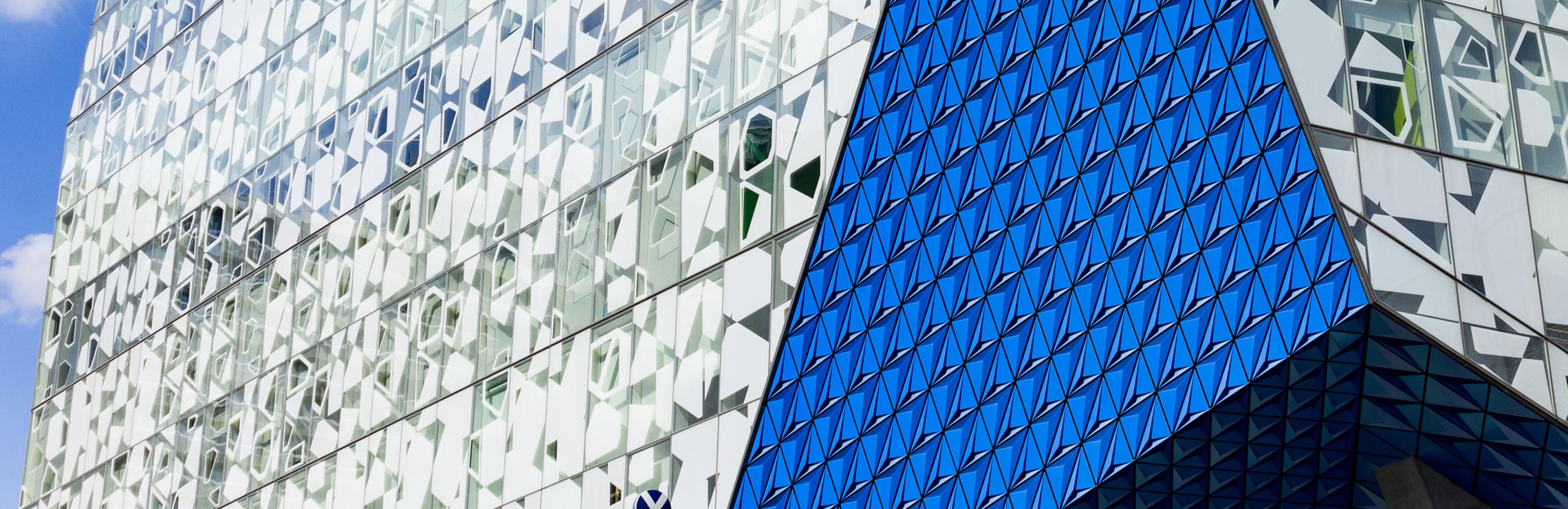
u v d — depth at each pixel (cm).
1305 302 2967
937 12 4100
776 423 4144
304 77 6116
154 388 6366
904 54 4138
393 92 5656
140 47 7306
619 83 4881
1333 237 2942
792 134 4341
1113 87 3553
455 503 4878
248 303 5978
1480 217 3019
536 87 5134
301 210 5878
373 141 5662
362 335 5409
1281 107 3094
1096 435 3391
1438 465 3144
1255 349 3050
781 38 4469
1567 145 3148
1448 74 3145
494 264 5044
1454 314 2900
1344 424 3112
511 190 5081
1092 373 3434
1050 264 3609
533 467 4688
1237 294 3122
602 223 4769
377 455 5188
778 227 4300
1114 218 3469
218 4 6806
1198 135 3297
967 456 3681
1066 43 3716
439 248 5244
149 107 7056
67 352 7088
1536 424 2922
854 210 4144
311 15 6209
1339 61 3109
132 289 6731
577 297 4759
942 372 3812
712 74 4622
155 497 6147
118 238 6944
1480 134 3112
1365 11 3170
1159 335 3291
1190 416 3172
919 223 3978
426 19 5647
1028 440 3547
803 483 4041
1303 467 3231
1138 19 3528
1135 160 3450
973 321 3769
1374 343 2914
